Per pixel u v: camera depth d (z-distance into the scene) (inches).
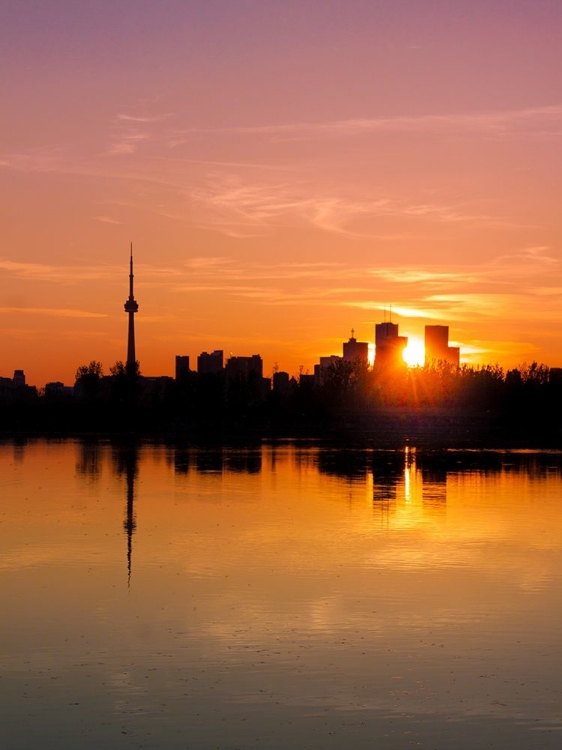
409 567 2380.7
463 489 4232.3
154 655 1625.2
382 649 1662.2
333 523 3139.8
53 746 1261.1
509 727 1326.3
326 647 1673.2
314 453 6899.6
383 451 7224.4
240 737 1291.8
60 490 4119.1
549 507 3587.6
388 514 3380.9
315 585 2160.4
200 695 1438.2
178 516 3292.3
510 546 2696.9
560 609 1941.4
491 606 1962.4
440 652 1647.4
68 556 2511.1
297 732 1307.8
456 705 1401.3
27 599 2016.5
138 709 1384.1
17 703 1406.3
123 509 3479.3
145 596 2046.0
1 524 3070.9
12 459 6087.6
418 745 1269.7
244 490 4168.3
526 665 1578.5
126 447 7593.5
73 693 1445.6
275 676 1520.7
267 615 1888.5
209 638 1726.1
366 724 1336.1
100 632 1764.3
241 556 2524.6
